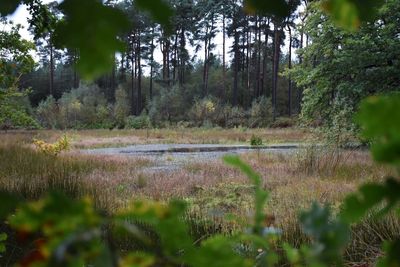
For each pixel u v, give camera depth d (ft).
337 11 1.35
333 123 37.52
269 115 122.01
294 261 1.46
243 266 1.32
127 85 159.53
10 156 35.24
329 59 48.01
